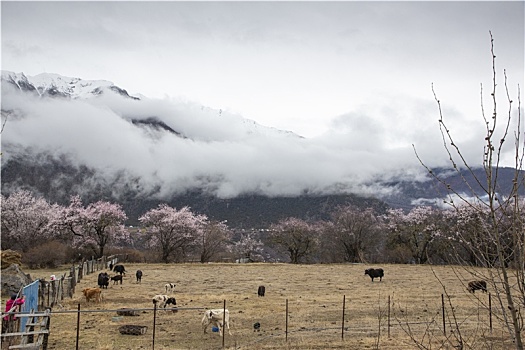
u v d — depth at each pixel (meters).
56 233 78.62
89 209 80.00
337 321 24.95
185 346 19.81
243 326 24.03
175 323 24.77
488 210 5.09
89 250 79.50
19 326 18.28
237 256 98.69
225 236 89.12
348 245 89.50
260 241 103.31
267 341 20.58
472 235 5.50
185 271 59.03
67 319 25.27
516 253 4.95
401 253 80.94
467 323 22.19
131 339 21.08
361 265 69.88
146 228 85.56
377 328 22.72
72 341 20.39
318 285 43.00
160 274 54.72
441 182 5.36
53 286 29.12
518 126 5.05
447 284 42.69
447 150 5.36
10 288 32.03
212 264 69.12
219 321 22.00
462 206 5.92
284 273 56.56
